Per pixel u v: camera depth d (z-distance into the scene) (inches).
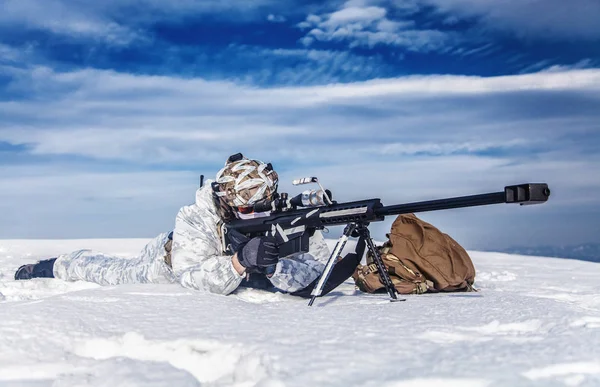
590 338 91.4
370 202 129.6
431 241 177.0
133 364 84.5
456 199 114.6
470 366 78.0
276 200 147.1
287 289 159.5
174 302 128.3
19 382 79.4
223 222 158.7
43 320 105.7
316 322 108.0
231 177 148.9
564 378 74.4
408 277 171.3
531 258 393.1
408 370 76.6
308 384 72.6
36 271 214.4
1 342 94.3
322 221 135.3
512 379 73.3
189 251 155.6
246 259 140.0
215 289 145.4
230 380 84.8
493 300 134.7
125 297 134.0
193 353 93.3
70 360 88.1
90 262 205.9
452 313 117.0
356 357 83.0
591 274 289.7
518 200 104.4
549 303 126.3
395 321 109.0
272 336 95.9
